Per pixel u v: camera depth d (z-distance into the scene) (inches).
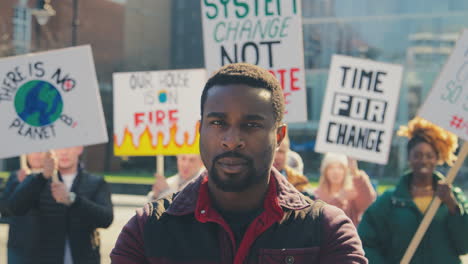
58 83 164.2
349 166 203.6
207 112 51.6
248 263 52.9
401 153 1264.8
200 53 1706.4
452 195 143.6
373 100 203.0
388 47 1301.7
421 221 150.9
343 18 1326.3
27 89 163.8
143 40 1657.2
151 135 201.3
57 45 1384.1
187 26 1717.5
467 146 146.0
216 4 166.6
